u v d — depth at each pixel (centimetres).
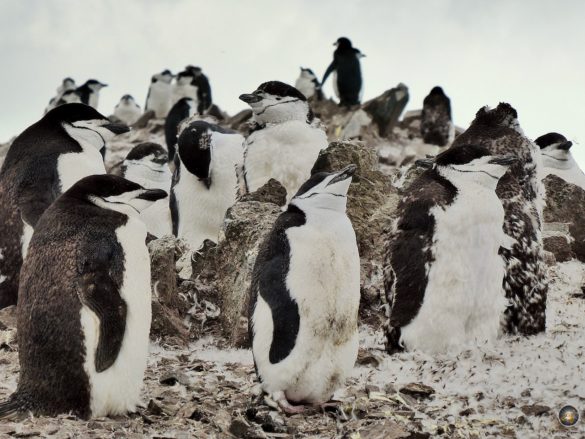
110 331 953
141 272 1005
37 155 1494
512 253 1328
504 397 1068
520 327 1330
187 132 1919
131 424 961
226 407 1036
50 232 991
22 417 951
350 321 1021
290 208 1031
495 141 1460
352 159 1673
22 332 976
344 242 1009
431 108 3869
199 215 1952
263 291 1009
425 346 1252
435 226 1245
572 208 1925
